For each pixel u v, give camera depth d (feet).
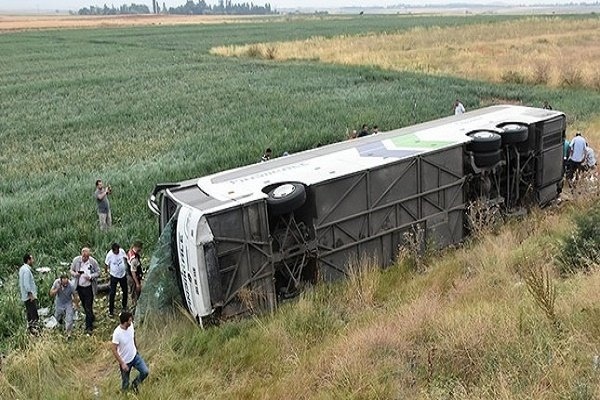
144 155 80.94
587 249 35.68
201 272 33.81
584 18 376.48
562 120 52.54
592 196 49.93
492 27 308.60
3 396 29.86
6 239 50.57
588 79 122.72
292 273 38.11
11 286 43.09
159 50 252.21
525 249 39.06
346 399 24.29
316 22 476.13
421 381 24.91
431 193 43.52
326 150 45.32
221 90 134.10
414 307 32.12
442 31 287.89
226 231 34.60
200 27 442.50
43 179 71.26
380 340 28.58
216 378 29.55
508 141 47.26
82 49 265.13
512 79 132.77
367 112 98.12
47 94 142.61
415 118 93.50
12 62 216.33
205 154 75.31
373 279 38.24
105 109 119.14
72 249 48.96
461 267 39.60
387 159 41.52
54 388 30.83
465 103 105.81
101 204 52.11
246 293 35.45
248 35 333.21
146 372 29.94
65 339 36.83
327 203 38.29
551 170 51.83
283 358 30.48
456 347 25.98
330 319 34.19
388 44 228.02
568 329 25.35
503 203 48.55
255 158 73.00
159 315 36.99
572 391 20.30
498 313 28.45
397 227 42.01
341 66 170.60
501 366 23.63
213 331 33.68
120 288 44.19
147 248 49.52
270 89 132.67
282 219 37.52
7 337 37.99
